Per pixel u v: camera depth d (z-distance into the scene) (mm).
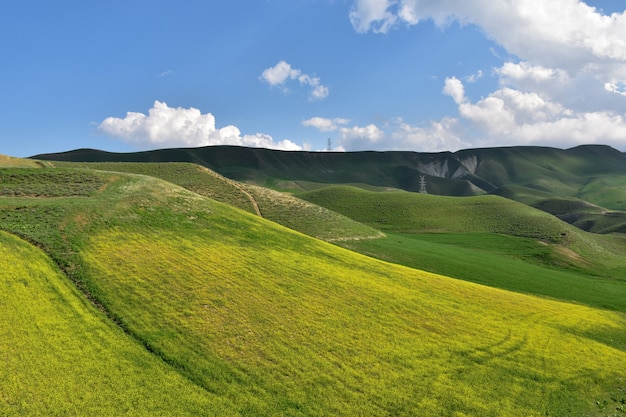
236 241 51875
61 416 20188
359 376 26688
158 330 29016
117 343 26828
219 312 32844
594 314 47062
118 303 31891
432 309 39844
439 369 28656
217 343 28469
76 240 41906
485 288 51969
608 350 35688
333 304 37656
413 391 25719
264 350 28438
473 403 25078
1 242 37812
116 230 46938
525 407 25344
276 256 49125
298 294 38781
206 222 56688
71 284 33656
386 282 46406
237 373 25484
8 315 27578
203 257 44188
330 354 28953
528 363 31016
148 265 39562
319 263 49625
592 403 26938
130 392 22531
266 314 33750
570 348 34844
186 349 27266
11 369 22656
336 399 24156
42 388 21734
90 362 24453
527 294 57062
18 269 33781
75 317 28953
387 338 32406
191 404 22359
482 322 38281
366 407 23734
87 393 21953
